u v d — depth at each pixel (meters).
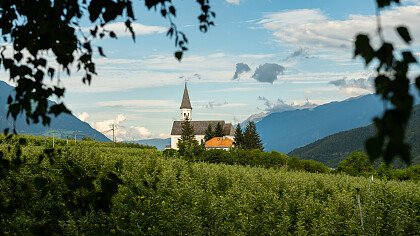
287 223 11.84
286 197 15.34
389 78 1.90
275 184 20.50
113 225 8.56
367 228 11.50
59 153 4.79
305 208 14.36
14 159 4.67
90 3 3.72
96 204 4.39
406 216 12.79
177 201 13.23
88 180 4.36
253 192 17.19
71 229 8.32
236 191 16.25
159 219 10.59
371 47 1.89
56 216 8.92
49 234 4.16
